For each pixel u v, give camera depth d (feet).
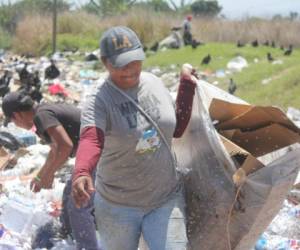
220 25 106.42
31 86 54.29
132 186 13.11
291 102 52.01
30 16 115.24
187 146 14.53
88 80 66.33
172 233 13.04
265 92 55.47
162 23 106.42
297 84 55.88
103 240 14.08
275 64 68.74
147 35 104.99
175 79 68.44
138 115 12.75
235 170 13.88
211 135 14.02
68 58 91.45
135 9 117.39
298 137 14.82
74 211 16.66
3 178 24.81
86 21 114.42
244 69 71.26
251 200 13.99
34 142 31.73
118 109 12.67
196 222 14.53
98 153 12.21
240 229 14.35
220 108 14.76
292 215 20.77
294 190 22.80
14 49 108.68
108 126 12.69
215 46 87.76
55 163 16.14
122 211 13.34
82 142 12.28
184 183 14.53
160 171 13.07
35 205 20.08
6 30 123.75
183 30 95.76
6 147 31.09
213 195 14.14
